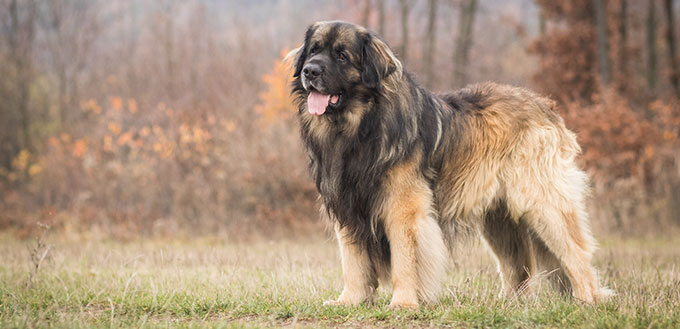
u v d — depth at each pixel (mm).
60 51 30719
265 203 15539
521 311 5082
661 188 16078
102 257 10047
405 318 5004
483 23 35469
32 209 17188
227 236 14250
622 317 4594
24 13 30438
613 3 25500
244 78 24125
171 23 31750
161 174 16438
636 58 26562
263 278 7234
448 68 29156
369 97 5473
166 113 18547
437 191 5879
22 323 4566
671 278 6898
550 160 5969
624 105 17406
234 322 4828
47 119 28734
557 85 24562
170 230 14891
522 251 6434
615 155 15836
